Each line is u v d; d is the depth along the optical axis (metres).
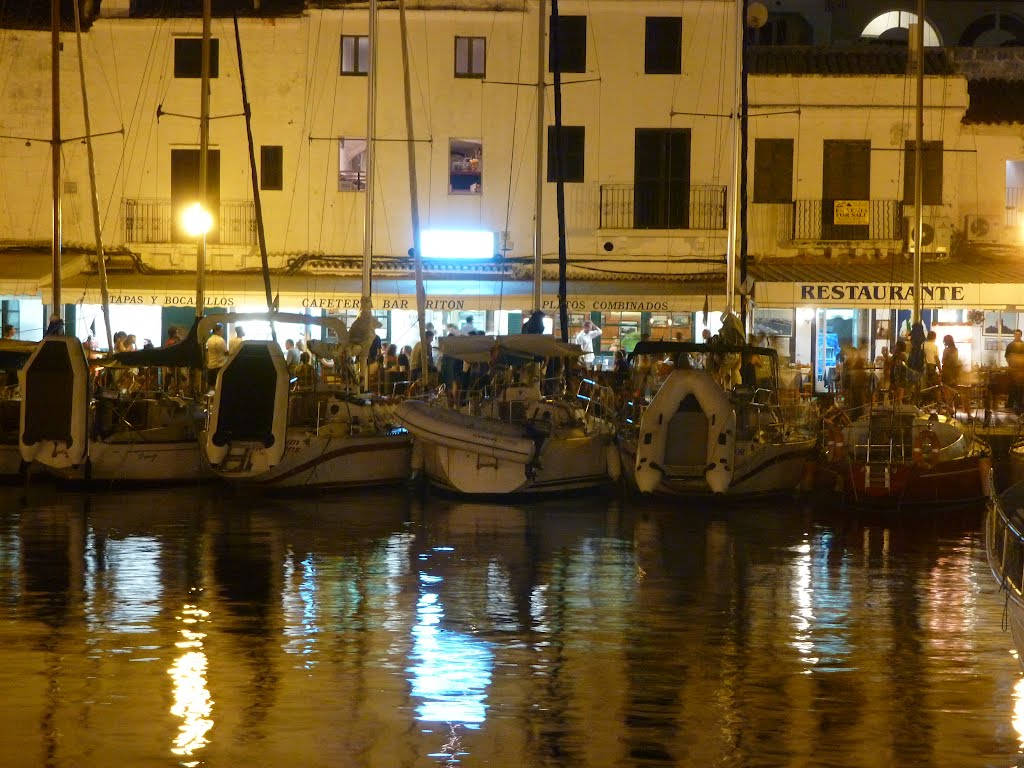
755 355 29.61
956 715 14.52
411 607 18.91
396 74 42.66
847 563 22.12
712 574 21.22
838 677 15.81
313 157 42.72
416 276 33.97
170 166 42.81
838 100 42.28
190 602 19.03
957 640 17.39
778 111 42.09
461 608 18.88
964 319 42.12
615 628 17.86
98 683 15.30
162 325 42.47
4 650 16.55
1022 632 14.41
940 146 42.38
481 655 16.55
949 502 27.47
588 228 42.66
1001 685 15.54
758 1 52.00
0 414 30.50
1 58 42.47
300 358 37.22
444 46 42.66
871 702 14.93
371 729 13.92
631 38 42.56
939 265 41.19
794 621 18.33
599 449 29.06
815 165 42.41
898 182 42.41
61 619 18.03
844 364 33.72
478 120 42.69
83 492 28.97
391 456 29.75
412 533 24.42
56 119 34.88
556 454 28.19
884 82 42.25
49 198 42.66
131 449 29.22
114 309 42.25
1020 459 27.05
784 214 42.38
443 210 42.81
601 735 13.84
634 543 23.69
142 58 42.66
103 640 17.03
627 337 42.38
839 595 19.84
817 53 44.53
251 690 15.11
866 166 42.41
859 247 42.03
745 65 36.47
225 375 28.08
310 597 19.41
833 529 25.25
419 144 42.72
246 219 42.53
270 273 42.22
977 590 20.22
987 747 13.63
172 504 27.50
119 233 42.66
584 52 42.62
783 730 14.05
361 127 42.69
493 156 42.72
